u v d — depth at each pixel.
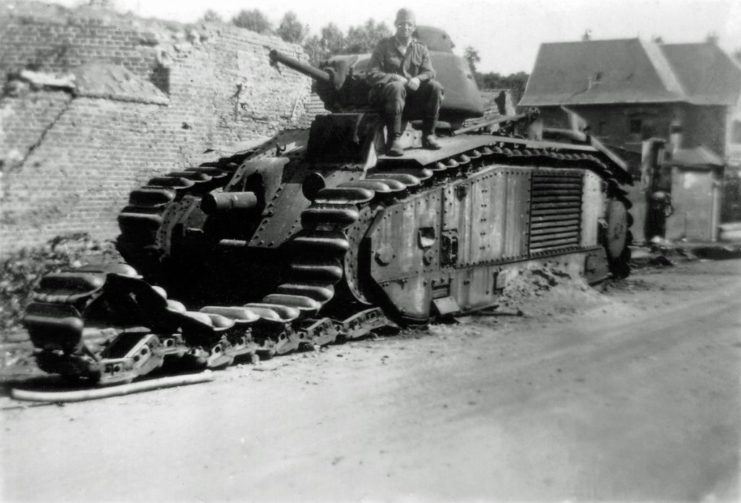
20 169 12.64
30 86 12.73
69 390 7.84
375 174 10.79
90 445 6.10
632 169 24.97
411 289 10.86
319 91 12.86
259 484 5.27
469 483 5.23
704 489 5.09
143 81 14.62
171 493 5.14
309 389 7.73
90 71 13.91
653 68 29.69
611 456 5.70
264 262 10.80
